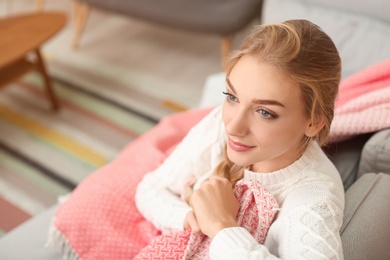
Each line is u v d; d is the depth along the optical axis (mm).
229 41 2229
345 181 995
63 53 2646
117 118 2170
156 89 2359
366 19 1362
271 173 760
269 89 626
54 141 2035
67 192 1791
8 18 2145
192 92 2340
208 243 783
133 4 2270
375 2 1326
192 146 932
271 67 622
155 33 2836
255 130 658
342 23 1380
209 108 1278
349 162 1032
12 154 1958
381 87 1027
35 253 1044
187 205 899
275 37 637
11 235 1098
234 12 2143
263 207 733
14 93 2328
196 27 2180
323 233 655
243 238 664
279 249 696
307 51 627
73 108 2232
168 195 941
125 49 2688
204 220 716
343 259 683
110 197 1021
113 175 1094
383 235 760
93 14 3016
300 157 753
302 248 646
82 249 977
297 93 632
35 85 2391
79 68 2516
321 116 673
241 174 822
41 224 1129
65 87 2373
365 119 979
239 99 655
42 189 1800
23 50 1882
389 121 953
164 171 980
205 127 924
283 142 666
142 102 2271
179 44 2732
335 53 662
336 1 1405
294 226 679
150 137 1245
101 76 2455
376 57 1309
